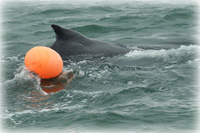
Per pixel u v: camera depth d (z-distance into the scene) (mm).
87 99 22641
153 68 28781
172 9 54719
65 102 22375
